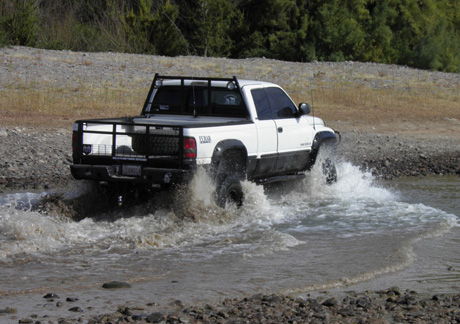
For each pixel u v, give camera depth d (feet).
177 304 21.27
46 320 19.74
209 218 31.86
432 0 174.09
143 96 79.71
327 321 19.72
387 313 20.66
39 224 29.40
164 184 31.07
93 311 20.59
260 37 152.25
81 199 33.30
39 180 43.19
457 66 151.33
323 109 80.12
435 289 23.24
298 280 23.97
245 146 34.19
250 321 19.65
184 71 96.84
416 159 55.47
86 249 27.68
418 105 86.38
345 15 153.69
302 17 151.12
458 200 39.65
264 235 30.22
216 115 36.19
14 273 24.44
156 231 30.30
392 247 28.40
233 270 25.11
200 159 31.17
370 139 64.18
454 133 70.54
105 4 140.46
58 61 96.48
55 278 23.94
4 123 61.93
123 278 24.00
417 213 35.24
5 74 84.64
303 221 33.37
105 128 33.65
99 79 87.20
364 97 87.71
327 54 152.05
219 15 143.95
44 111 68.44
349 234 30.81
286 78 97.86
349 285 23.66
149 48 130.93
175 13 135.13
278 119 37.27
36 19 120.16
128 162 31.78
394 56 155.12
